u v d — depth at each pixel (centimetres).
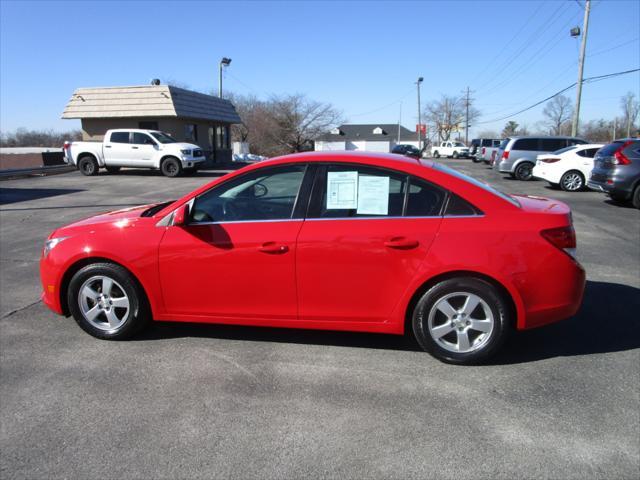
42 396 337
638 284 576
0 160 3048
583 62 2742
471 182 369
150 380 357
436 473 259
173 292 398
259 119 5075
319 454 275
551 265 353
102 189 1609
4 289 576
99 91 2506
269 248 372
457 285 358
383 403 325
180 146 2009
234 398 332
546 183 1812
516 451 275
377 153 402
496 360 385
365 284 368
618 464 264
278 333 438
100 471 263
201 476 259
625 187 1146
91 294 416
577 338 425
